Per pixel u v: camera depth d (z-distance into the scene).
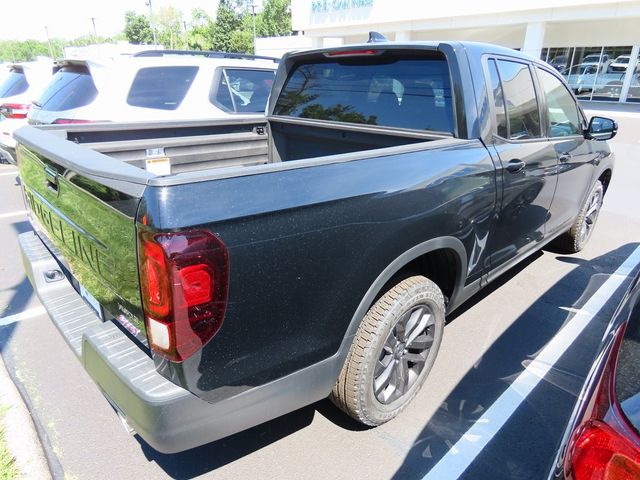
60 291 2.44
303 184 1.77
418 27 23.89
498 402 2.71
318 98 3.60
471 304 3.80
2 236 5.32
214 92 5.47
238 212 1.57
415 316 2.47
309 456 2.33
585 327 3.47
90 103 4.86
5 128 7.02
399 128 3.06
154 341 1.59
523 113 3.18
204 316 1.56
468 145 2.62
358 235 1.95
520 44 22.48
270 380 1.82
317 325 1.91
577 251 4.90
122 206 1.58
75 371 2.96
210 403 1.67
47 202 2.33
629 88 21.53
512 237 3.17
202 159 3.51
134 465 2.27
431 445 2.40
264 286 1.68
